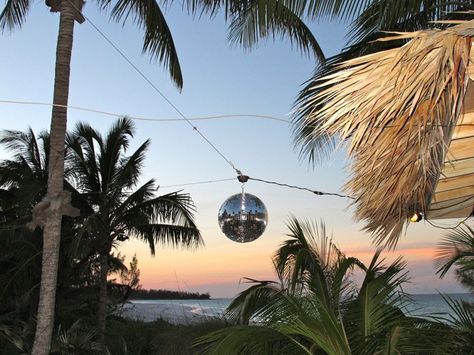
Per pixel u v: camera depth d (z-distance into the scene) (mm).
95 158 17844
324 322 5281
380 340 5359
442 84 2502
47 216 9430
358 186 3547
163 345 14492
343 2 5691
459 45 2404
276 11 6500
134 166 17500
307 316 5410
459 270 7633
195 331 13773
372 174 3316
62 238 17359
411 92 2527
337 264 6750
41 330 9203
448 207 5172
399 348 5234
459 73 2525
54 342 11672
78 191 17531
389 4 5875
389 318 5938
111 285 23469
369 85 2619
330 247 6922
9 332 11375
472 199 4938
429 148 2959
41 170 17906
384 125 2797
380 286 6094
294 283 6375
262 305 6598
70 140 17297
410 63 2459
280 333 5520
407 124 2816
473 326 5699
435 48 2420
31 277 16938
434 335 5332
